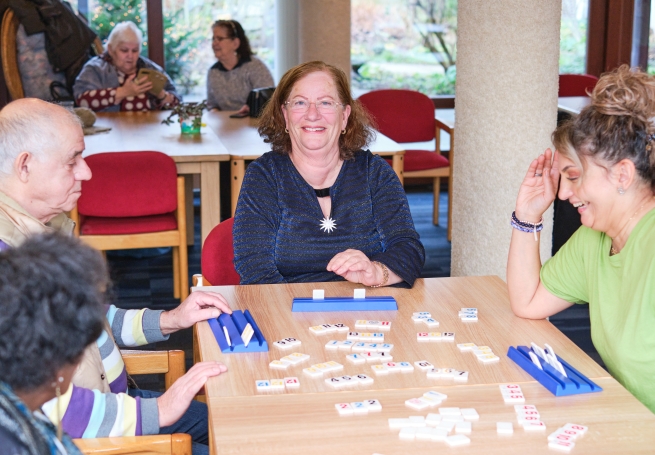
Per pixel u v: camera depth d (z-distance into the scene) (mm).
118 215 3891
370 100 5535
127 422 1657
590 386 1596
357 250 2279
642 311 1665
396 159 4270
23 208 1828
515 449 1372
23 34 5699
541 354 1718
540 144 3146
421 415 1494
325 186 2512
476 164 3209
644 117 1617
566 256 1966
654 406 1702
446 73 7316
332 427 1445
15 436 914
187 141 4441
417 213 6160
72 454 1063
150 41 6758
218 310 2029
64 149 1822
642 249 1692
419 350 1809
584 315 4137
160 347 3676
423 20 7172
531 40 3039
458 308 2102
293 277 2449
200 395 2295
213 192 4137
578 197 1738
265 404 1536
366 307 2082
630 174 1650
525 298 2012
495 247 3232
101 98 5488
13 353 951
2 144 1786
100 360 1824
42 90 5793
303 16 6484
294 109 2428
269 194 2461
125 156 3812
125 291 4414
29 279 959
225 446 1373
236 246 2436
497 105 3104
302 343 1848
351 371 1690
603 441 1396
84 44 5801
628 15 7215
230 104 5969
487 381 1648
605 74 1686
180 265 4066
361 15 7098
